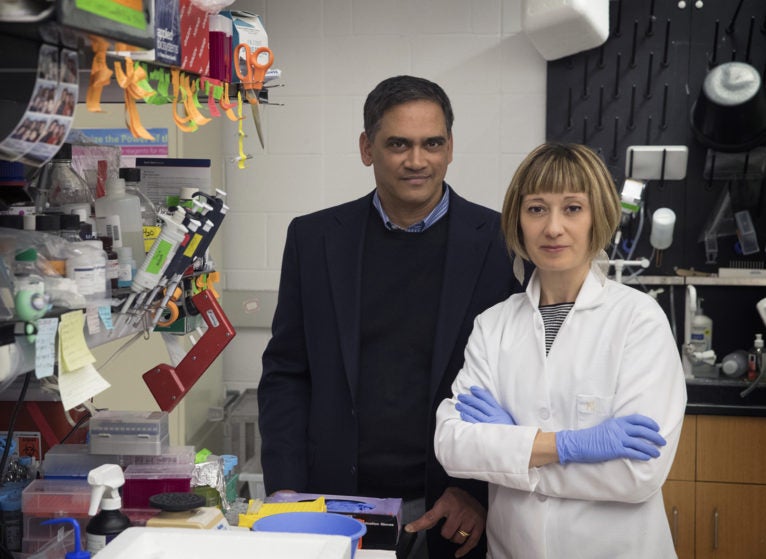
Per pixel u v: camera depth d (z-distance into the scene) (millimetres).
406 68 3879
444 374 2117
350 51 3895
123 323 1620
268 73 2051
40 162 1263
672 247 3766
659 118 3736
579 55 3748
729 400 3334
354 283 2195
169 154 3084
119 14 1153
